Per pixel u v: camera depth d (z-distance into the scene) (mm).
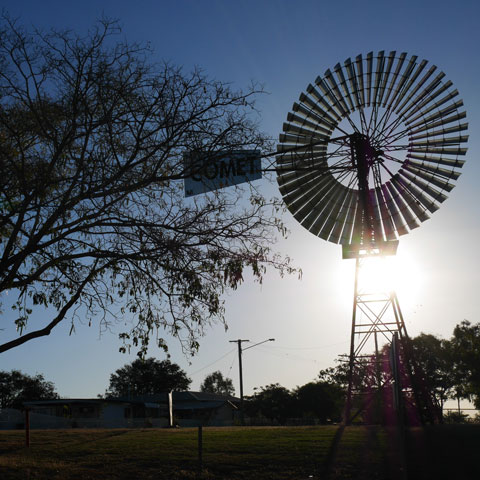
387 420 28047
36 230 12492
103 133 12570
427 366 66688
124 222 12086
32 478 14164
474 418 26250
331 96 26156
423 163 26719
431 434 11266
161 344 12375
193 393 73062
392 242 25906
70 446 19359
